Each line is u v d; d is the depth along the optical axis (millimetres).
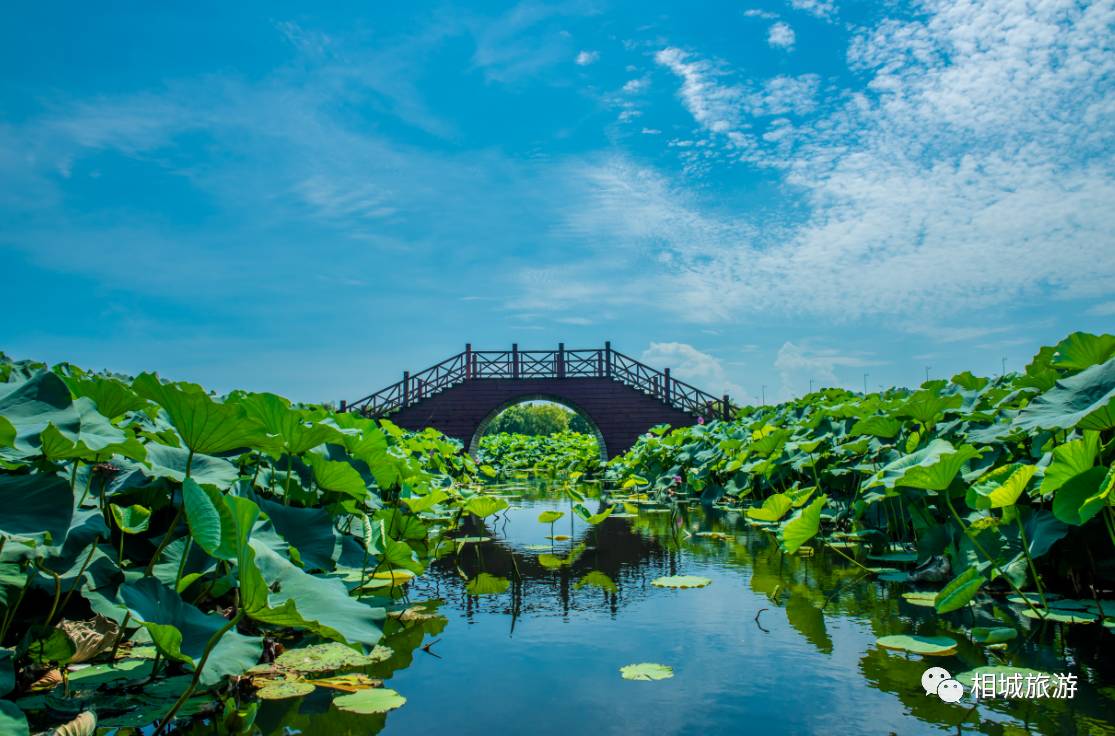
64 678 2488
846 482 6898
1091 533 3826
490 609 3830
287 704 2418
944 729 2148
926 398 5449
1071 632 3178
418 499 4672
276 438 2842
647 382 21688
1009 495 3254
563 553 5781
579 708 2373
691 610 3723
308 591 2188
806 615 3576
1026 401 4695
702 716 2291
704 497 10461
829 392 10695
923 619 3461
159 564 2982
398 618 3639
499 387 21375
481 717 2312
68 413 2352
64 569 2467
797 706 2357
